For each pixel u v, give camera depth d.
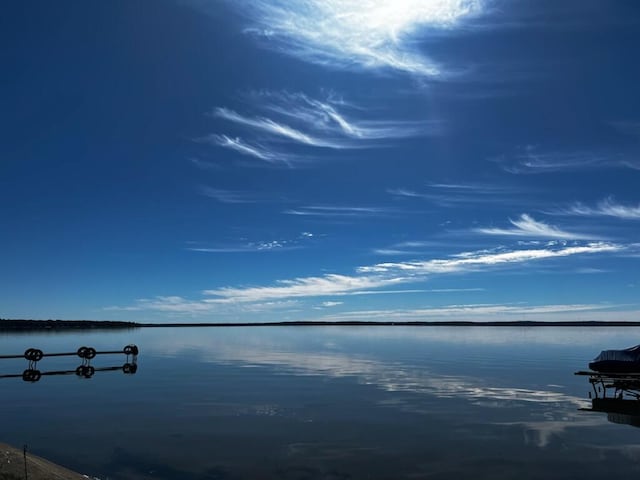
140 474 15.09
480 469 15.52
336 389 32.28
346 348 83.81
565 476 14.91
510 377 39.47
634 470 15.55
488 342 105.81
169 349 80.81
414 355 65.94
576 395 30.45
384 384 34.94
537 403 27.28
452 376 40.16
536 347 85.56
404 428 20.80
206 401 27.64
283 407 25.67
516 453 17.22
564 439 19.17
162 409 25.28
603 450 17.72
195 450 17.52
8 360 56.66
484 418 22.92
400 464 15.95
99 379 38.81
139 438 19.25
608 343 99.50
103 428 21.02
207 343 102.69
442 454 17.02
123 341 105.75
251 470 15.38
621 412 24.84
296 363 53.44
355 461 16.27
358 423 21.75
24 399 28.92
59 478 13.20
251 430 20.47
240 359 59.41
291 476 14.85
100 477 14.81
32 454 16.56
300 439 18.95
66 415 23.94
